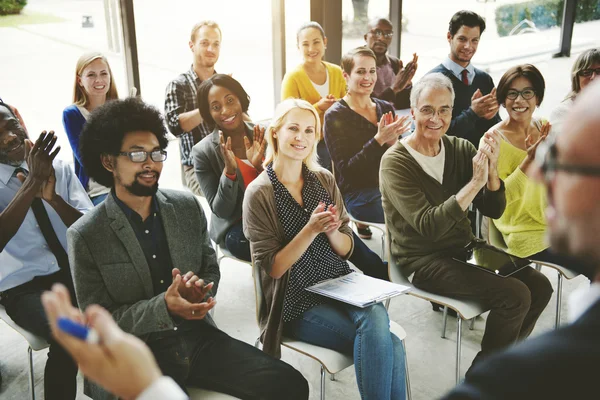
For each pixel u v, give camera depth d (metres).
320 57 4.11
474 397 0.47
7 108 2.33
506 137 2.96
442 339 2.81
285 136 2.13
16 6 6.03
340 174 3.51
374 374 1.88
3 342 2.75
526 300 2.26
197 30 3.61
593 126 0.47
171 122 3.64
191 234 1.92
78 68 3.19
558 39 7.96
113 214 1.78
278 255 2.03
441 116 2.49
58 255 2.24
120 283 1.77
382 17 4.39
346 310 2.04
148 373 0.56
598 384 0.43
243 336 2.81
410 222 2.44
